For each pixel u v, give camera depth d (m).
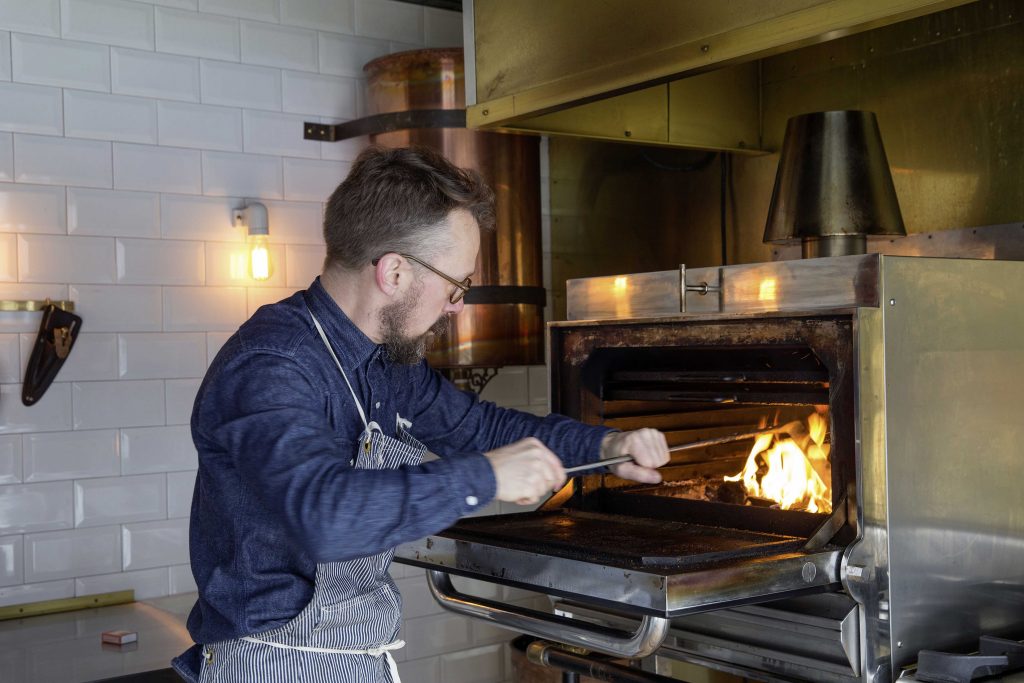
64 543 2.98
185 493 3.14
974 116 2.50
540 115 2.66
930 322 1.85
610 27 2.39
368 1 3.45
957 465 1.89
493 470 1.39
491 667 3.66
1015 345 1.99
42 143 2.96
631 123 2.93
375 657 1.65
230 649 1.57
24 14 2.94
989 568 1.93
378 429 1.64
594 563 1.70
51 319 2.91
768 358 2.10
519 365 3.23
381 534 1.31
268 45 3.28
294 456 1.35
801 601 1.91
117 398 3.05
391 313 1.60
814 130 2.53
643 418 2.45
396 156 1.61
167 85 3.13
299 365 1.50
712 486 2.42
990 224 2.47
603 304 2.34
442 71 3.12
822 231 2.47
